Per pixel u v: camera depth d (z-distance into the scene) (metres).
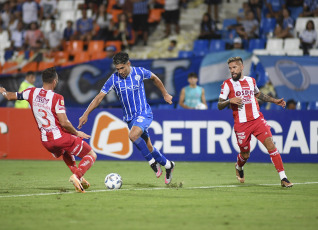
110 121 37.59
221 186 24.27
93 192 21.92
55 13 63.25
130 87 22.73
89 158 22.00
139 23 58.62
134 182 26.03
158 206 18.08
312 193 21.69
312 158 36.22
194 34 57.84
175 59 47.22
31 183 25.75
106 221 15.31
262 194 21.33
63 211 17.11
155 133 37.28
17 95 21.42
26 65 56.59
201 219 15.65
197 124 37.03
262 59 46.09
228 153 36.84
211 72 46.91
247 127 23.53
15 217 16.03
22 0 63.03
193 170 32.22
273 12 54.94
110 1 60.75
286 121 36.34
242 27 54.00
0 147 38.84
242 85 23.38
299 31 53.38
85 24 59.00
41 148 38.53
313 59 45.44
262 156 36.88
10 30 62.53
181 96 40.72
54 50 58.88
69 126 21.20
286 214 16.58
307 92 45.28
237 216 16.19
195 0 59.62
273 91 46.22
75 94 47.59
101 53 56.28
